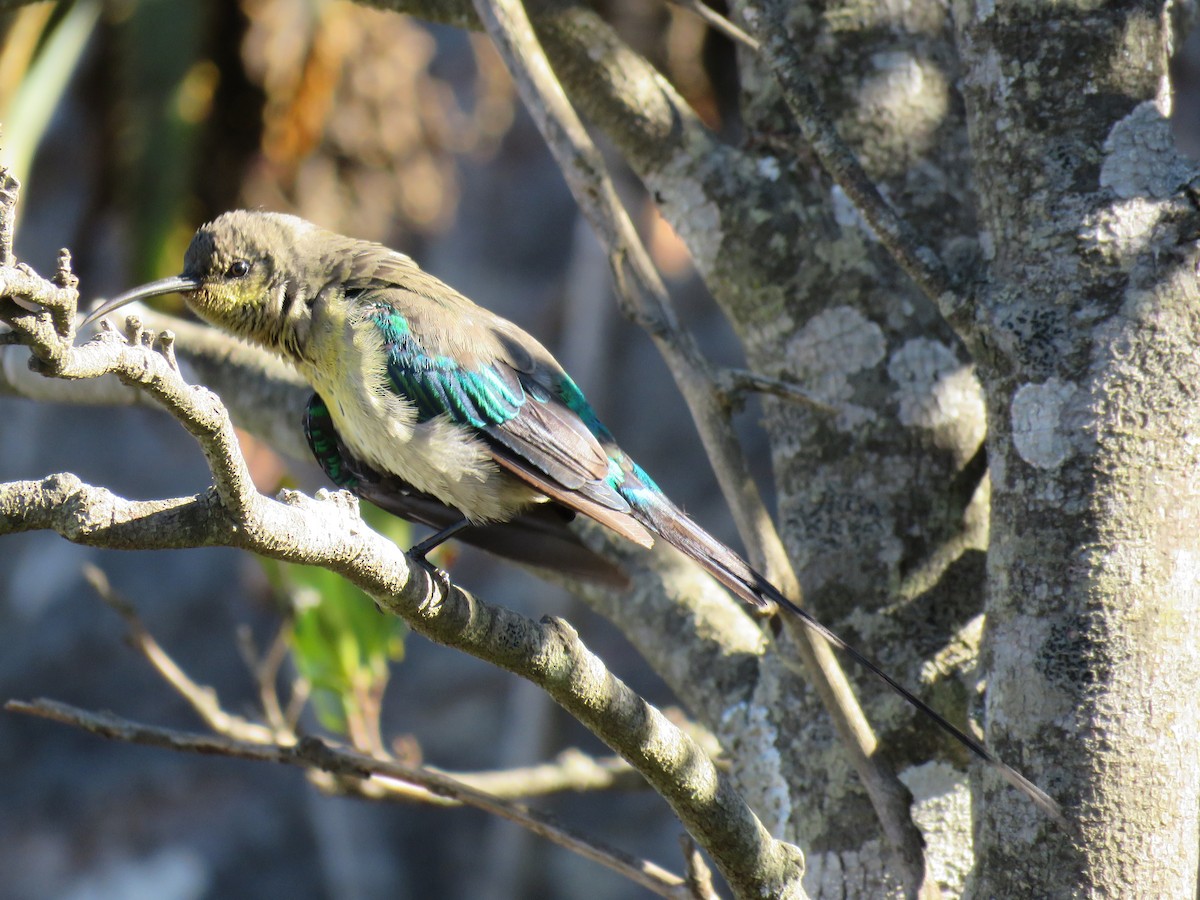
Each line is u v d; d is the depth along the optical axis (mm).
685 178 9109
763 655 8859
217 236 9633
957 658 8148
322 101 14508
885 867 7875
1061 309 6633
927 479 8359
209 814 30359
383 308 9148
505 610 6398
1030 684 6473
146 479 32531
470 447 8852
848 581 8312
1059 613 6445
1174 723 6316
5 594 32875
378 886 28875
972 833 6898
